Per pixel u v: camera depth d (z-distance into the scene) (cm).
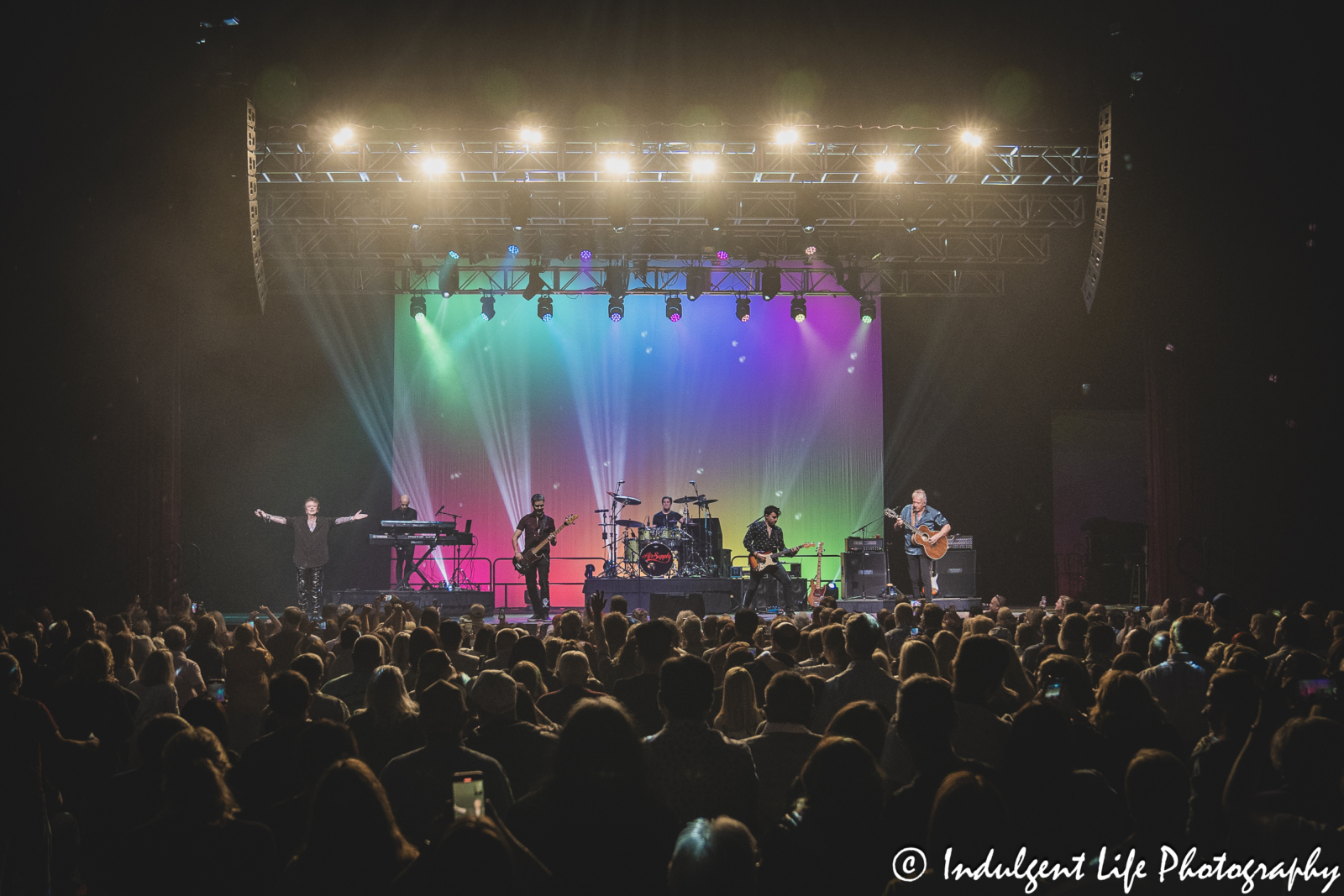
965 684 327
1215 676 282
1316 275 1087
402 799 267
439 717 271
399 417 1549
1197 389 1184
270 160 1120
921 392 1570
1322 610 650
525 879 196
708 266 1423
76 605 1080
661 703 290
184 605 1203
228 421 1497
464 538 1360
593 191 1221
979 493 1553
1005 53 1182
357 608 1205
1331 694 359
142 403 1171
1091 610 649
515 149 1123
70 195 1020
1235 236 1112
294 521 1336
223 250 1110
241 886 216
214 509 1488
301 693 305
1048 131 1111
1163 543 1220
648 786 253
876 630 386
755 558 1290
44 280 1014
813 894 204
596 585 1317
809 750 312
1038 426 1551
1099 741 304
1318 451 1101
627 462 1589
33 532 1023
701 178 1165
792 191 1232
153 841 217
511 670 407
